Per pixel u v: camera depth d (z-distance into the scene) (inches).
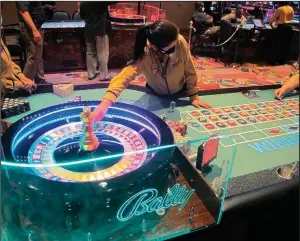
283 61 277.9
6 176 45.3
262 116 95.7
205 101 104.5
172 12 333.4
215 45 287.7
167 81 100.0
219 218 54.2
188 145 60.0
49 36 211.8
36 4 168.9
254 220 59.0
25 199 45.4
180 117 92.1
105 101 73.5
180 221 52.7
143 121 69.9
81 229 46.9
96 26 183.3
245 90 114.6
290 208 61.7
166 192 53.1
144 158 54.8
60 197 44.2
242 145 78.6
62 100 97.7
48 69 219.8
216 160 65.4
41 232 46.4
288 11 265.3
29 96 99.0
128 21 224.7
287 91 111.2
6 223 46.0
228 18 285.7
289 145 79.3
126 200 47.3
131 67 83.6
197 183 56.1
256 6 368.8
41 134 65.6
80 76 211.0
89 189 44.8
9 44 195.8
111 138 65.3
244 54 280.1
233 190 59.5
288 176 65.9
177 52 92.6
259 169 68.4
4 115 82.4
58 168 51.2
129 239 48.6
